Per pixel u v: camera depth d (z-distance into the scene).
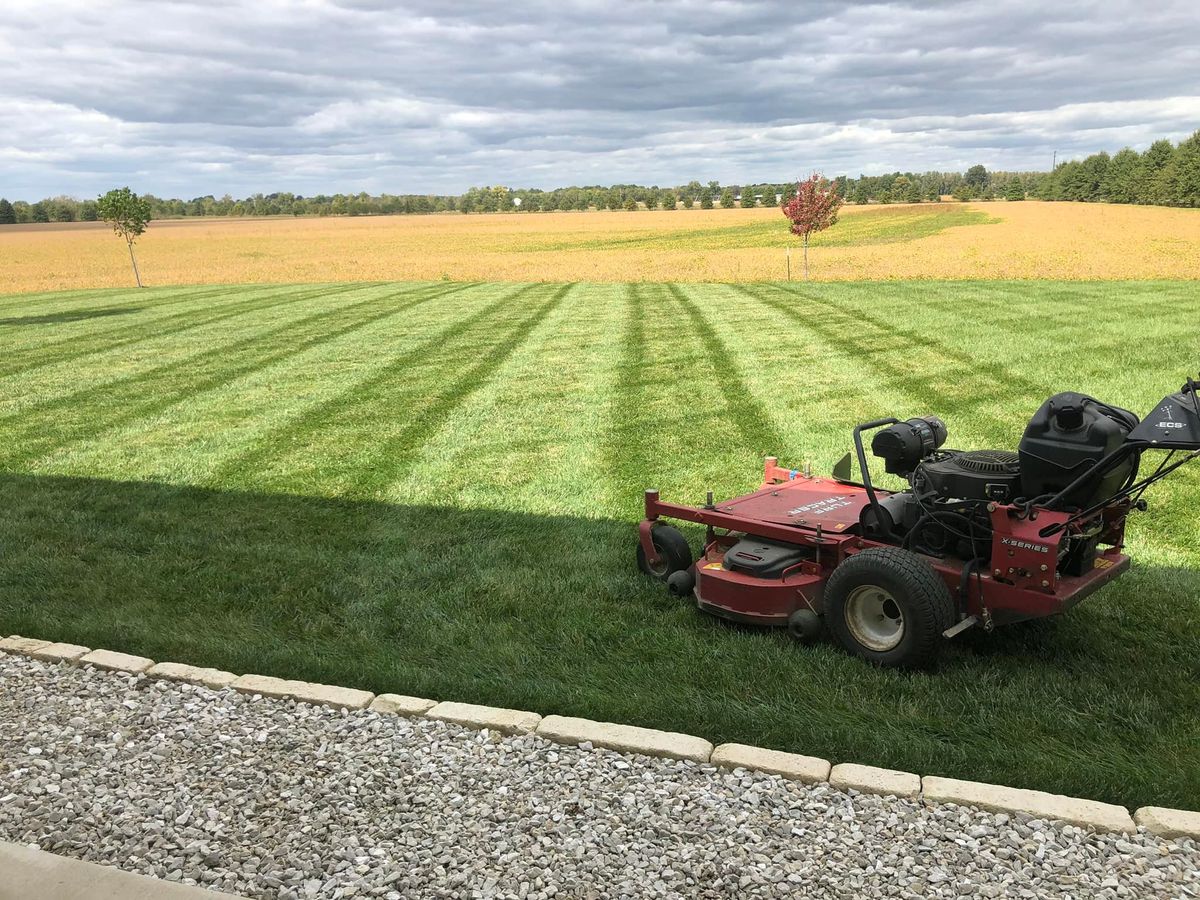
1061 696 4.20
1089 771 3.51
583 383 12.82
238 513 7.62
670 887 2.91
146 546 6.86
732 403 11.16
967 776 3.53
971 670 4.45
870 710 4.10
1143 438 3.90
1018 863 2.98
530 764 3.67
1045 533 4.15
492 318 21.05
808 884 2.91
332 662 4.70
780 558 5.04
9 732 4.04
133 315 24.05
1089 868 2.95
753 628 5.11
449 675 4.55
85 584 6.02
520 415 11.02
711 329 17.75
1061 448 4.17
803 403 10.98
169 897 2.78
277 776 3.63
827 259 42.19
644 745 3.74
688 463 8.73
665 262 43.97
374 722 4.04
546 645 4.98
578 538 6.76
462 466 8.89
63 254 66.62
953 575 4.48
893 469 5.01
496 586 5.82
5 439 10.49
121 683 4.50
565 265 43.50
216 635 5.15
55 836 3.25
